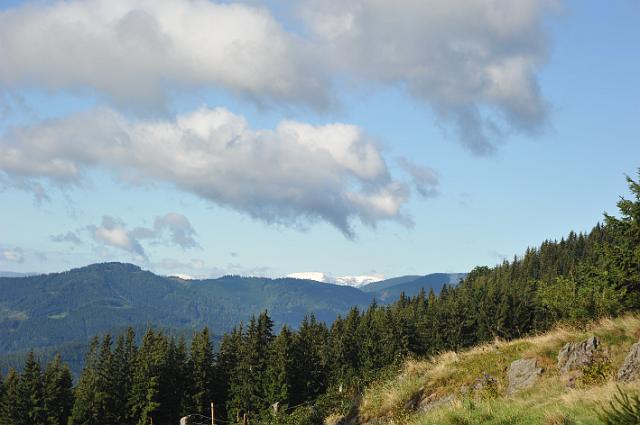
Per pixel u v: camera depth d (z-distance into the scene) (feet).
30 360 307.37
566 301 105.40
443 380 70.49
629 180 84.94
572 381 51.44
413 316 450.71
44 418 298.97
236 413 295.48
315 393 311.68
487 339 350.02
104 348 353.72
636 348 45.85
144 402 276.21
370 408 78.69
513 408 46.01
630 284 84.28
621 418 29.43
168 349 307.78
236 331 357.41
